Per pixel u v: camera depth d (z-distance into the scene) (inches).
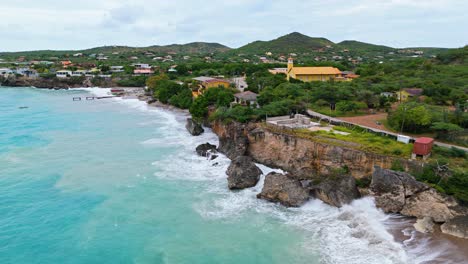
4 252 1376.7
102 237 1476.4
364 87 3245.6
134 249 1390.3
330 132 2130.9
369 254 1299.2
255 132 2331.4
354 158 1813.5
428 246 1316.4
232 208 1708.9
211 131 3102.9
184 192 1886.1
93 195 1860.2
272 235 1466.5
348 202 1642.5
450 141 1961.1
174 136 3004.4
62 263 1310.3
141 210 1695.4
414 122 2065.7
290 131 2197.3
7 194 1870.1
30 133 3117.6
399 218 1533.0
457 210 1444.4
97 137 2982.3
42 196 1852.9
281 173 1940.2
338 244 1379.2
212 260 1311.5
